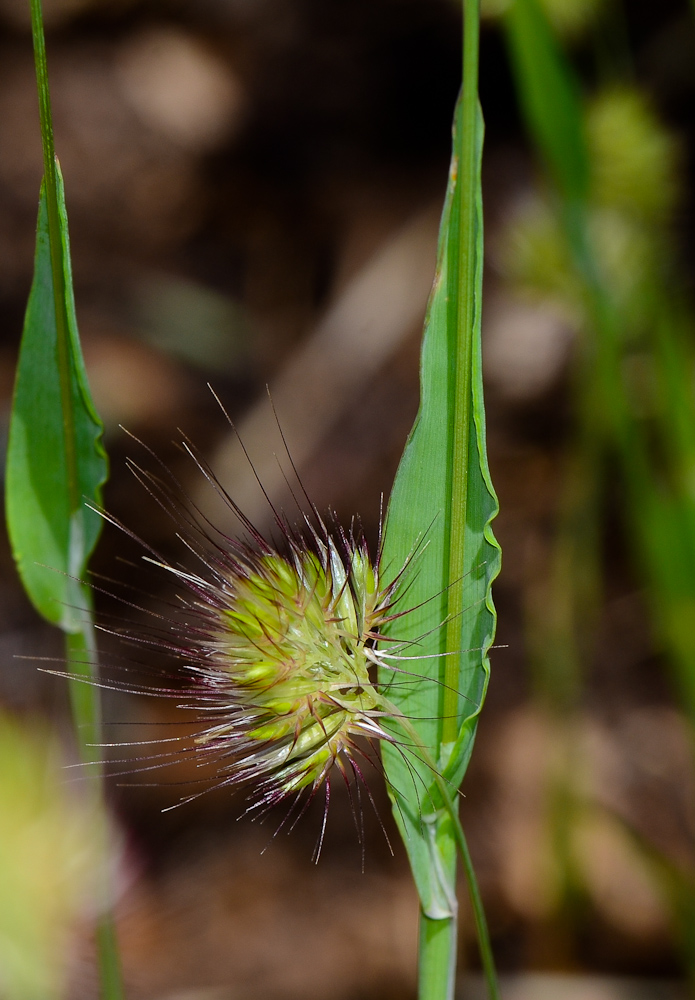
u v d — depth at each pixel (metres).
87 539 0.27
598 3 0.35
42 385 0.26
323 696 0.25
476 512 0.25
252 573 0.25
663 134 0.38
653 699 0.49
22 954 0.23
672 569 0.32
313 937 0.41
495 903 0.42
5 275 0.60
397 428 0.55
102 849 0.26
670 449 0.33
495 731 0.47
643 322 0.35
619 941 0.41
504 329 0.56
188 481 0.53
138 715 0.44
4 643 0.48
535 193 0.56
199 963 0.40
